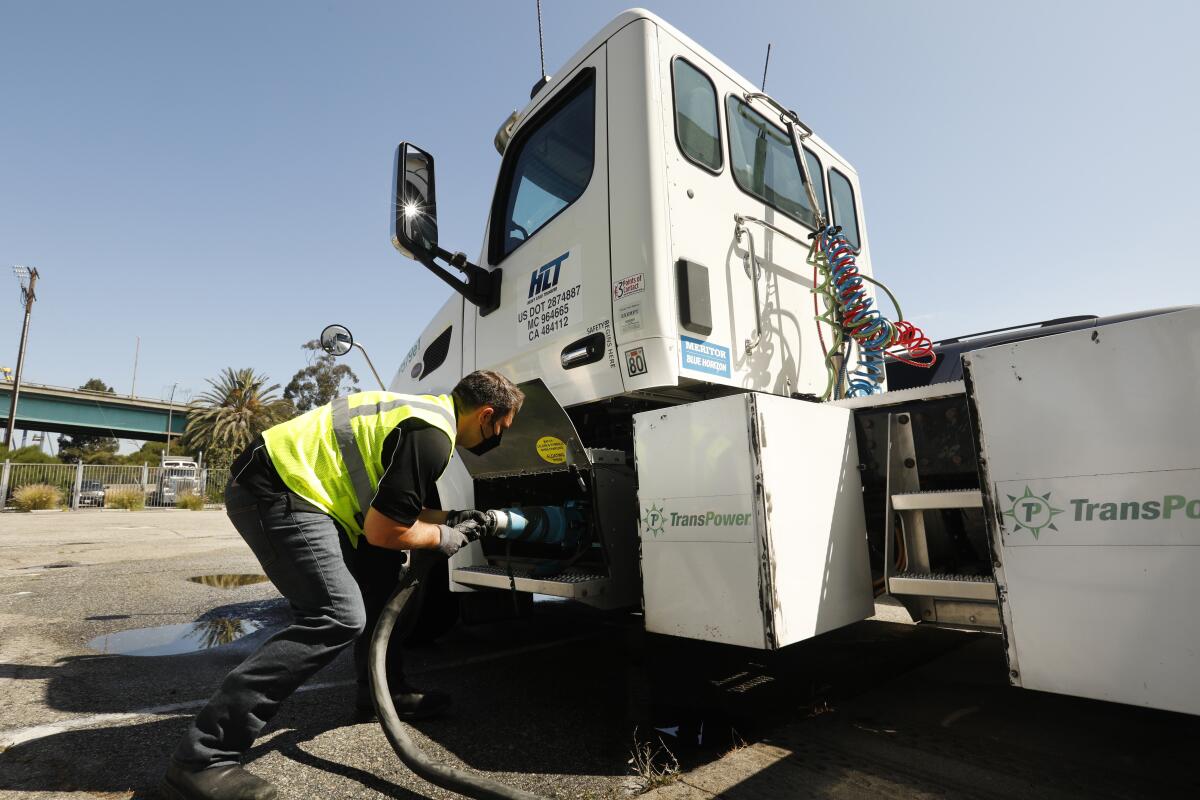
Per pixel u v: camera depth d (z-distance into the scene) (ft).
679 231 8.60
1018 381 5.47
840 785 6.09
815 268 10.93
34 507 76.48
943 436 6.99
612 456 8.59
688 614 6.88
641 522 7.50
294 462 6.52
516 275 10.54
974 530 6.99
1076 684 5.04
